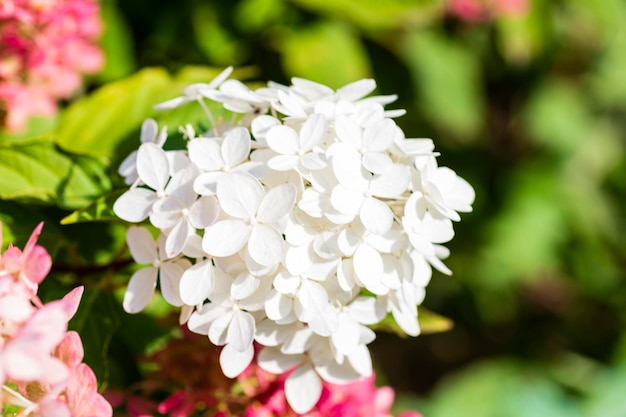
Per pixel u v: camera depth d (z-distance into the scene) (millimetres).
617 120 1288
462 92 1021
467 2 932
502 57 1122
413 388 1308
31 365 437
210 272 500
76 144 612
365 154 503
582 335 1326
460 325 1323
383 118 515
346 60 816
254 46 834
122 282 579
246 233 493
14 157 567
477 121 1037
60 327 446
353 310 523
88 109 617
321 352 530
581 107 1248
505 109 1233
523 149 1251
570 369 1242
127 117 619
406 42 939
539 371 1224
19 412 473
